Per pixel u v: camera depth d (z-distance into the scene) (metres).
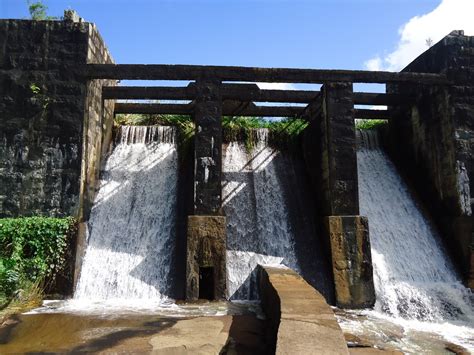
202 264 11.86
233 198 15.18
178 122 17.84
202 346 7.48
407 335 9.59
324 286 12.49
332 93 13.59
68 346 7.49
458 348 8.74
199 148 12.91
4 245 10.99
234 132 17.66
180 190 15.06
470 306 11.76
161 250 13.09
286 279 9.79
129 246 13.07
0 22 13.02
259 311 10.45
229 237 13.95
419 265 13.20
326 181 13.75
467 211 13.32
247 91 15.23
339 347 5.86
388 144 17.97
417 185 15.79
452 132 13.80
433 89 14.81
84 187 12.97
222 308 10.72
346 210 12.84
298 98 15.45
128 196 14.60
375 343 8.70
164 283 12.27
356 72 13.78
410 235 14.08
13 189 12.30
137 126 16.92
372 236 13.87
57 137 12.62
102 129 15.22
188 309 10.54
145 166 15.73
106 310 10.20
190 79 13.40
